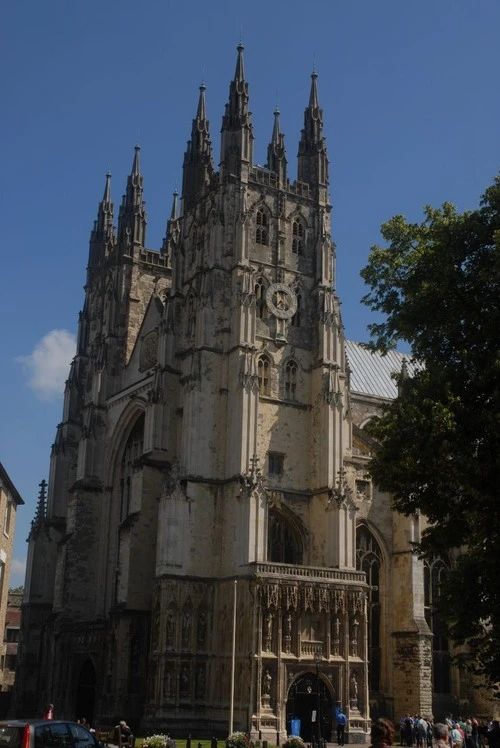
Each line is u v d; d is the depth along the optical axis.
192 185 114.50
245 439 96.38
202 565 94.50
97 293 138.25
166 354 106.50
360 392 130.75
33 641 124.25
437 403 45.84
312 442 103.25
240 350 99.75
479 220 50.28
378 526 105.12
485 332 47.31
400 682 100.19
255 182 109.12
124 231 129.38
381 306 54.25
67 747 41.03
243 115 110.25
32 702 122.00
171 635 90.94
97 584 114.50
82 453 118.81
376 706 99.06
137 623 97.31
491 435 45.44
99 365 122.56
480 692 102.19
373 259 54.25
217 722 88.62
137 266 128.88
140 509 100.62
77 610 112.75
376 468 51.06
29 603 125.31
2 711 126.44
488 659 49.22
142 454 104.81
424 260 51.12
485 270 46.78
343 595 91.88
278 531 99.88
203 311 102.25
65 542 114.81
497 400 44.47
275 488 99.81
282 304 106.25
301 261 109.88
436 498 48.34
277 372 103.75
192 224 111.81
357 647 91.56
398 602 103.00
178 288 109.75
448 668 104.75
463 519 48.28
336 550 95.81
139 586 98.38
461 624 48.09
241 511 92.88
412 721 85.31
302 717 87.31
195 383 99.38
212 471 97.81
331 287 108.50
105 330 126.31
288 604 88.31
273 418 101.94
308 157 116.00
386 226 54.25
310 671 88.25
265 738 83.31
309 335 107.25
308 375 105.81
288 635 88.00
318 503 100.12
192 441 97.62
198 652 91.81
